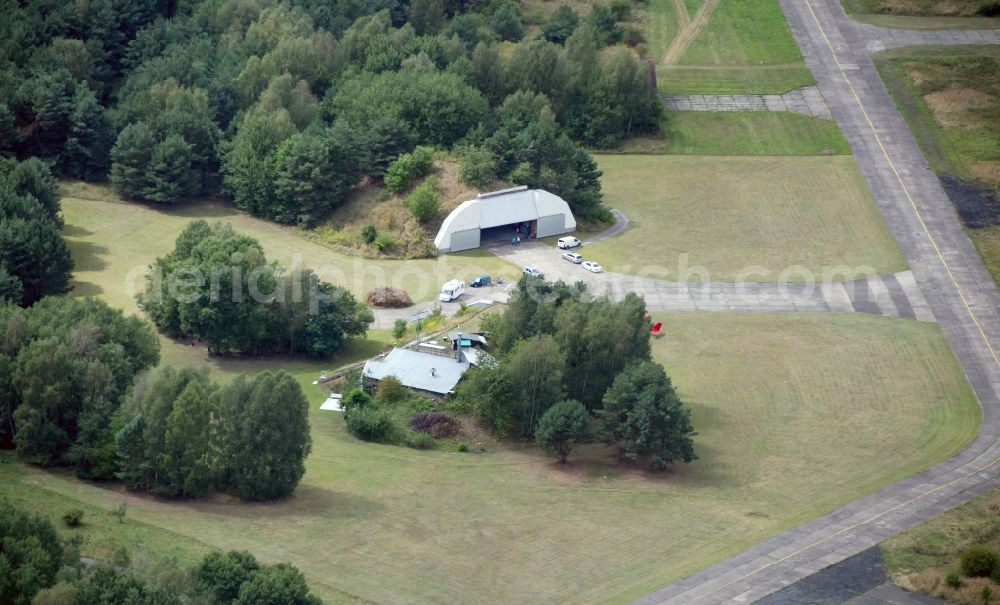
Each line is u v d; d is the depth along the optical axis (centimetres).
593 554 15962
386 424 19100
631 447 18262
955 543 16300
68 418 17175
